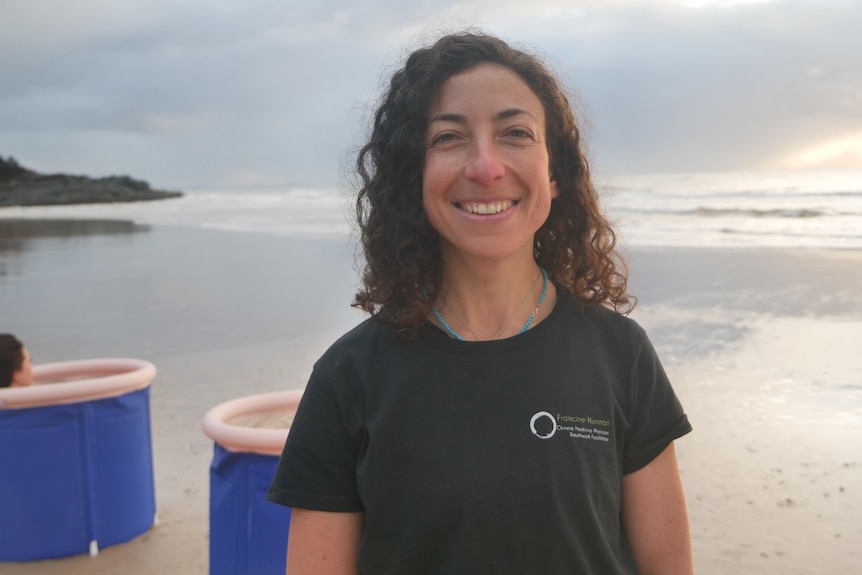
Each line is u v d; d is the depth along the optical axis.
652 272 13.23
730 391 6.54
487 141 1.57
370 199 1.74
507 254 1.58
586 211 1.87
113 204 70.00
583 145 1.88
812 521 4.23
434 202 1.59
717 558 3.88
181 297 12.02
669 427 1.68
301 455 1.58
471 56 1.64
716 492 4.63
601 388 1.58
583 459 1.51
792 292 11.02
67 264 16.94
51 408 3.85
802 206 31.39
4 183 87.75
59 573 3.81
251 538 2.89
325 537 1.57
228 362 7.80
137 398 4.17
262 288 12.74
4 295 12.58
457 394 1.53
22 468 3.84
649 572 1.68
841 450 5.19
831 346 7.89
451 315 1.67
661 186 54.56
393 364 1.56
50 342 9.02
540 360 1.56
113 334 9.34
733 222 24.66
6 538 3.88
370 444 1.52
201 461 5.26
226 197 77.69
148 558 3.98
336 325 9.52
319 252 17.97
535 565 1.47
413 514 1.48
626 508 1.69
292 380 7.08
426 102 1.63
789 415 5.91
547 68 1.74
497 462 1.48
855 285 11.38
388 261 1.65
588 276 1.84
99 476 3.99
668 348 8.04
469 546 1.46
